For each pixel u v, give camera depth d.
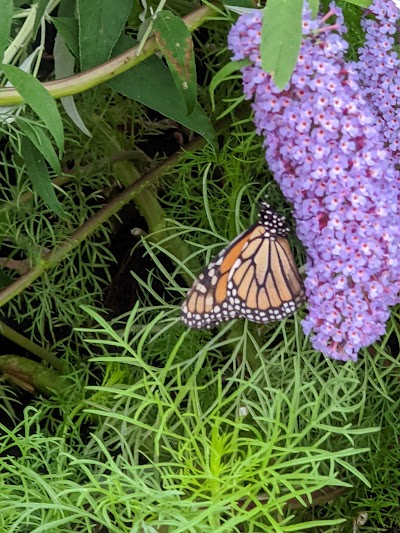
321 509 0.35
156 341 0.36
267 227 0.28
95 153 0.39
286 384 0.33
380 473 0.35
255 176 0.36
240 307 0.29
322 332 0.25
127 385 0.31
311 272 0.25
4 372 0.38
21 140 0.30
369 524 0.37
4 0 0.22
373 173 0.24
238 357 0.34
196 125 0.28
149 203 0.37
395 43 0.28
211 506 0.23
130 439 0.31
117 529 0.24
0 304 0.34
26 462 0.29
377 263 0.24
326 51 0.24
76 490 0.24
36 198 0.35
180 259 0.36
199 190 0.40
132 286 0.41
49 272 0.39
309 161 0.24
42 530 0.24
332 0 0.27
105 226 0.41
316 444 0.25
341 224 0.24
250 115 0.33
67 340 0.41
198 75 0.40
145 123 0.41
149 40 0.26
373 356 0.34
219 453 0.26
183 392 0.28
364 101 0.24
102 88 0.37
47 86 0.25
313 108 0.24
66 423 0.31
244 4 0.27
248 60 0.24
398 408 0.35
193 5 0.35
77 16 0.29
